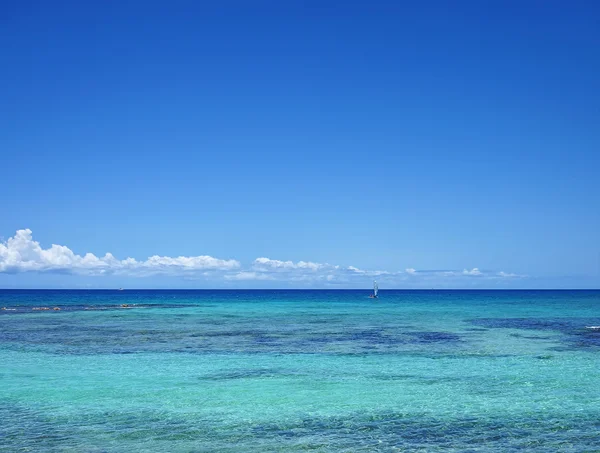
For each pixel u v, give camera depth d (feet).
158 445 45.93
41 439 47.42
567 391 65.21
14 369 80.28
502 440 47.21
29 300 400.26
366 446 45.62
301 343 111.34
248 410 57.00
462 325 157.07
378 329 145.18
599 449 44.96
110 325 158.40
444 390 65.82
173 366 82.94
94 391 65.41
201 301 416.46
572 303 334.44
